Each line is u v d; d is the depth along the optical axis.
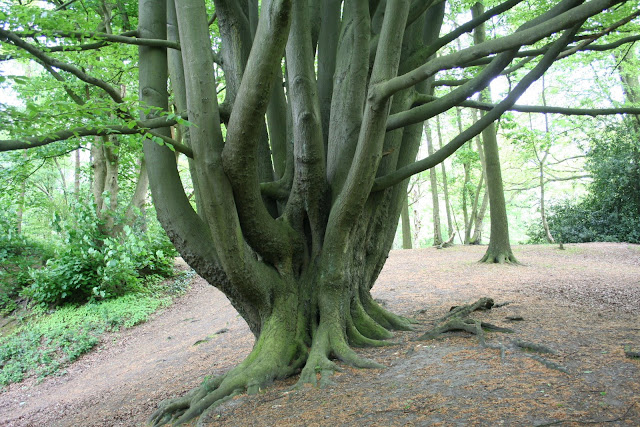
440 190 32.97
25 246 14.33
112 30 10.77
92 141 5.48
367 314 6.06
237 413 4.22
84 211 13.30
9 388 9.38
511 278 11.14
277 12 3.85
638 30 7.43
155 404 5.83
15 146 4.01
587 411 3.15
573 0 4.14
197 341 8.92
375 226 6.24
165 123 4.83
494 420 3.17
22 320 12.20
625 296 8.43
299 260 5.77
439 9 6.78
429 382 4.07
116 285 13.05
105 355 10.24
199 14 4.46
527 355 4.48
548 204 22.73
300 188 5.55
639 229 18.75
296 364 5.18
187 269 16.25
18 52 5.25
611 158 19.47
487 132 14.03
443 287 10.36
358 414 3.65
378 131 4.65
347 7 5.88
